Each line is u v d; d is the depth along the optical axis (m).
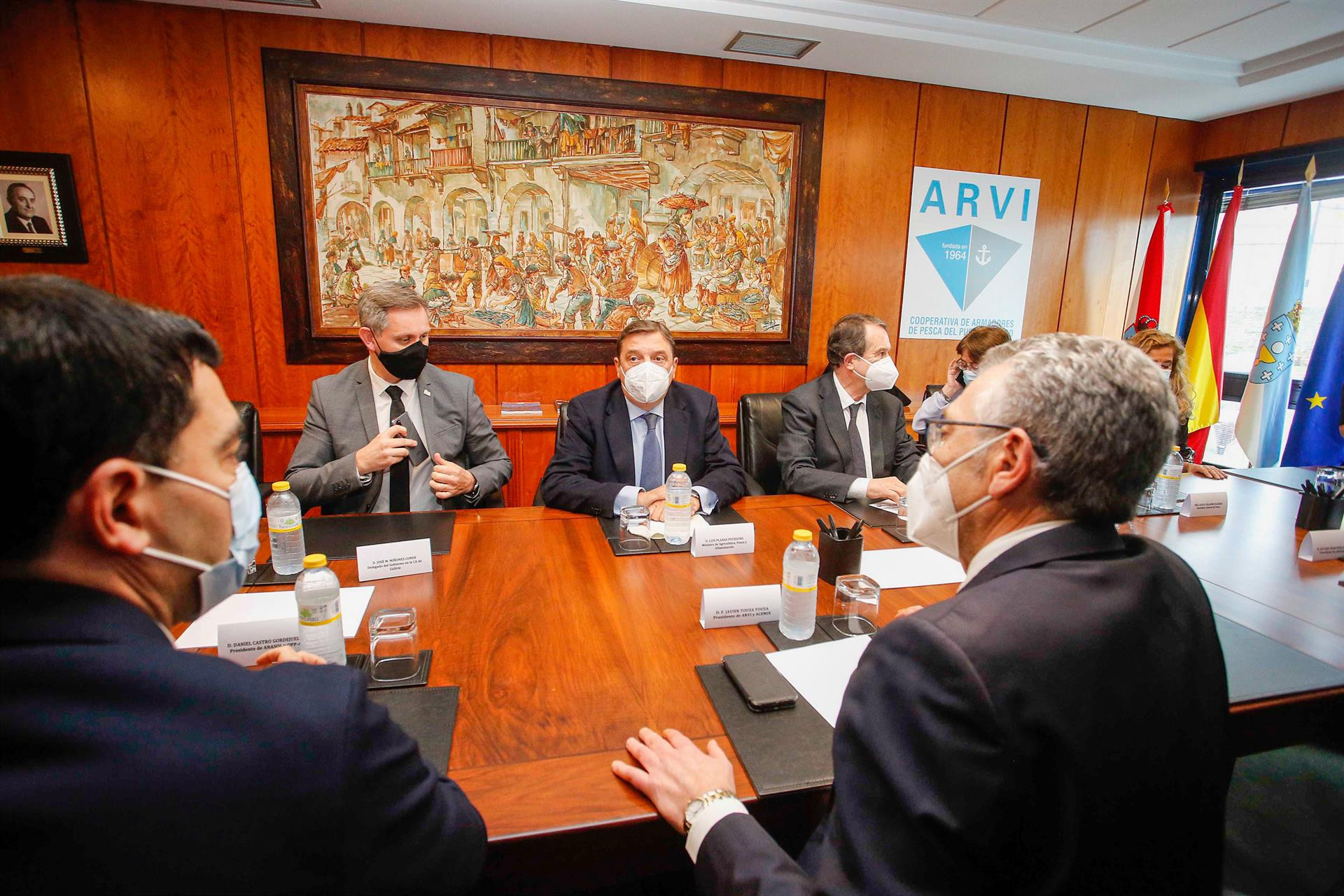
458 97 2.88
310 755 0.45
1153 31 2.93
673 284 3.28
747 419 2.71
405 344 1.92
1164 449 0.65
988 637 0.58
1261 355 3.64
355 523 1.71
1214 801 0.64
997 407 0.70
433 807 0.57
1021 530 0.71
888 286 3.58
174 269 2.81
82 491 0.46
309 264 2.88
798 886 0.61
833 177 3.38
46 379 0.42
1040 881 0.57
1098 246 3.88
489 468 2.08
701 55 3.10
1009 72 3.20
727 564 1.48
